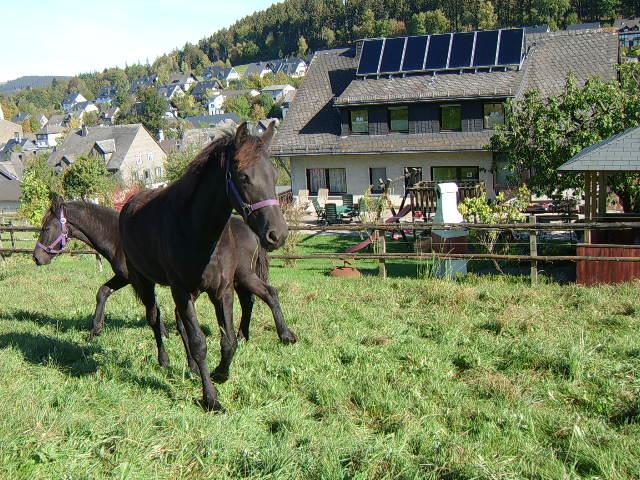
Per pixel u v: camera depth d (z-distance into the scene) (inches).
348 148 1132.5
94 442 177.0
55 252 336.8
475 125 1083.9
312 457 169.9
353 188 1157.7
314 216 1127.6
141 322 348.8
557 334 290.4
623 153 458.6
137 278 253.4
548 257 430.3
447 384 231.0
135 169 2962.6
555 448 181.6
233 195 183.5
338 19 7209.6
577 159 473.7
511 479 156.9
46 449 168.4
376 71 1182.9
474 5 4832.7
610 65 1117.1
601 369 240.5
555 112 715.4
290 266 637.3
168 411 203.6
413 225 474.9
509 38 1123.3
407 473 160.9
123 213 247.1
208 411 206.5
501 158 1045.8
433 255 462.3
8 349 280.2
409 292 404.5
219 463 170.2
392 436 185.3
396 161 1117.1
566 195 855.7
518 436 187.0
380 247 483.5
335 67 1337.4
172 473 164.4
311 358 263.7
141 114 4660.4
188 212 201.8
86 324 344.2
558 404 213.9
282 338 282.7
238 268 273.3
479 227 456.4
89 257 741.3
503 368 253.0
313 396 224.8
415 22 5009.8
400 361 261.6
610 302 350.0
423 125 1117.1
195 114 6097.4
